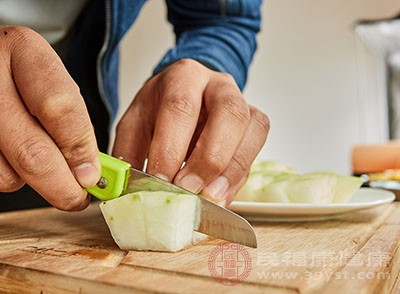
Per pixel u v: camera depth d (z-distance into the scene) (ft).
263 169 2.17
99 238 1.51
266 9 6.47
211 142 1.48
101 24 2.35
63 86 1.25
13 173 1.30
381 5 5.98
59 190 1.31
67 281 1.17
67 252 1.35
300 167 6.41
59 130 1.27
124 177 1.41
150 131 1.70
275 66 6.47
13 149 1.25
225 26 2.23
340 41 6.15
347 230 1.59
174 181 1.49
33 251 1.36
